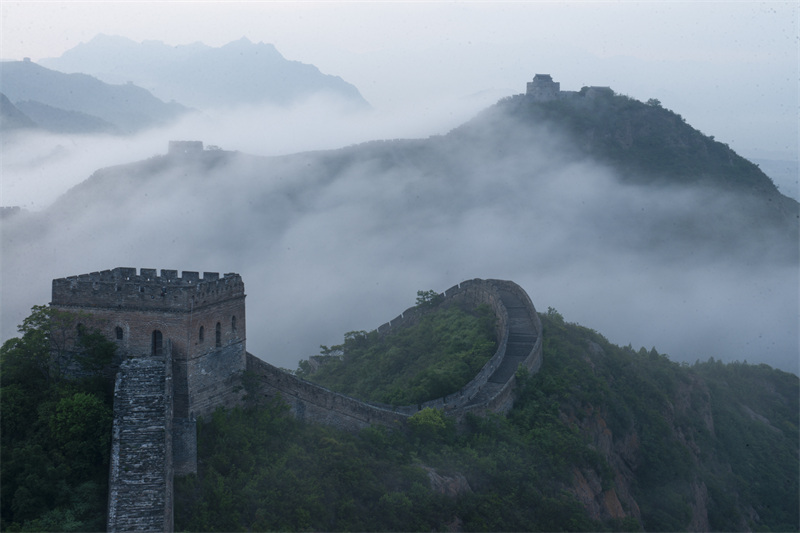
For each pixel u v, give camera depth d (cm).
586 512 6066
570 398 7462
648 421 8794
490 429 6359
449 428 6169
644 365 10231
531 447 6400
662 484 8156
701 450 9656
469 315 9312
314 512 4759
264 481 4803
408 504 5147
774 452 10681
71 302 4969
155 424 4375
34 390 4803
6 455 4331
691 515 7862
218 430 4941
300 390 5544
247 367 5422
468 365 7700
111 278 5316
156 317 4812
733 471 9969
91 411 4506
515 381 7225
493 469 5938
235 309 5250
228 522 4438
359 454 5444
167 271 5366
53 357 4962
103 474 4384
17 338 4978
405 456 5719
